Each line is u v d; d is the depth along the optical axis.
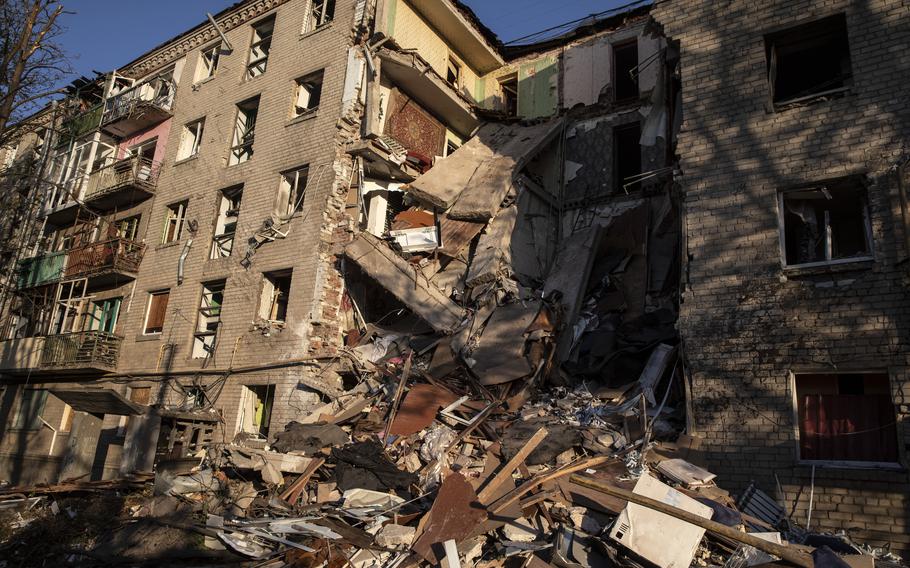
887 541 7.27
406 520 7.42
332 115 15.43
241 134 17.95
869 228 8.59
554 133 17.16
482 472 8.59
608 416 9.84
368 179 15.91
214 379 14.98
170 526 8.05
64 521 8.55
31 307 21.58
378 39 15.41
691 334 9.27
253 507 8.76
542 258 15.60
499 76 20.22
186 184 18.25
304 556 6.75
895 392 7.70
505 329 12.08
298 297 14.22
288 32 17.52
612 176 16.47
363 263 13.91
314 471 9.34
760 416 8.43
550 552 6.55
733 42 10.17
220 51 19.14
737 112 9.83
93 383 18.02
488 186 14.91
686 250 9.70
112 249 18.33
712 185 9.75
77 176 21.53
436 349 12.62
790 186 9.12
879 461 7.79
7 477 19.00
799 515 7.82
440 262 14.38
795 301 8.63
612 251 14.08
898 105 8.59
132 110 19.88
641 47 17.20
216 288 16.61
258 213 15.92
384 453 9.34
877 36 8.99
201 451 12.22
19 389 20.61
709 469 8.52
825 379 8.39
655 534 6.30
